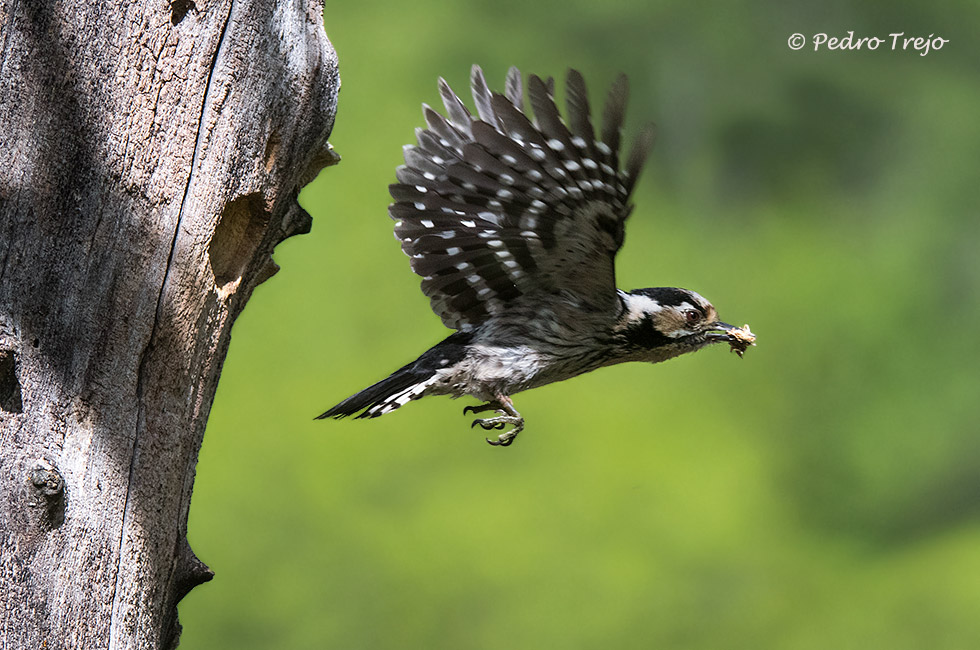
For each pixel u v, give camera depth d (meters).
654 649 16.12
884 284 20.19
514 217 6.19
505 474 16.77
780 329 20.11
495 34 19.94
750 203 20.84
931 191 20.78
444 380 6.73
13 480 4.43
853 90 21.14
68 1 4.64
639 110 20.83
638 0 21.05
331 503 15.99
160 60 4.88
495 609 15.70
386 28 19.58
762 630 16.98
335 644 15.48
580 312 6.80
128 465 4.78
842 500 19.53
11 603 4.39
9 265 4.51
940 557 18.67
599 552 16.34
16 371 4.48
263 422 16.33
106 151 4.73
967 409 19.80
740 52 21.14
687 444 17.92
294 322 16.94
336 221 17.53
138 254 4.81
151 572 4.88
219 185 5.08
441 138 6.05
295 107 5.30
